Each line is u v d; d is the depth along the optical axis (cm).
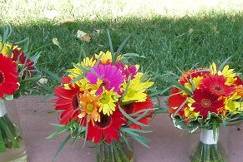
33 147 202
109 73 170
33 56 191
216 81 170
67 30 300
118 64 177
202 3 328
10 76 172
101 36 294
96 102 164
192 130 173
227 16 310
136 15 316
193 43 284
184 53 275
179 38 288
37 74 189
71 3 331
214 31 292
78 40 291
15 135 187
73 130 170
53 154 199
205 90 169
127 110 170
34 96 230
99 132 167
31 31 299
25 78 180
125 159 185
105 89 166
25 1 334
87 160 197
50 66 271
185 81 175
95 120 165
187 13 317
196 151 186
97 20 311
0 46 181
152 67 265
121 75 169
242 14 312
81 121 167
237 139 203
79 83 170
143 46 282
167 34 293
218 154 183
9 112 186
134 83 171
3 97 173
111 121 168
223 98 167
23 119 217
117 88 167
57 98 182
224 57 272
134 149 200
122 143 182
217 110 166
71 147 202
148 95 177
